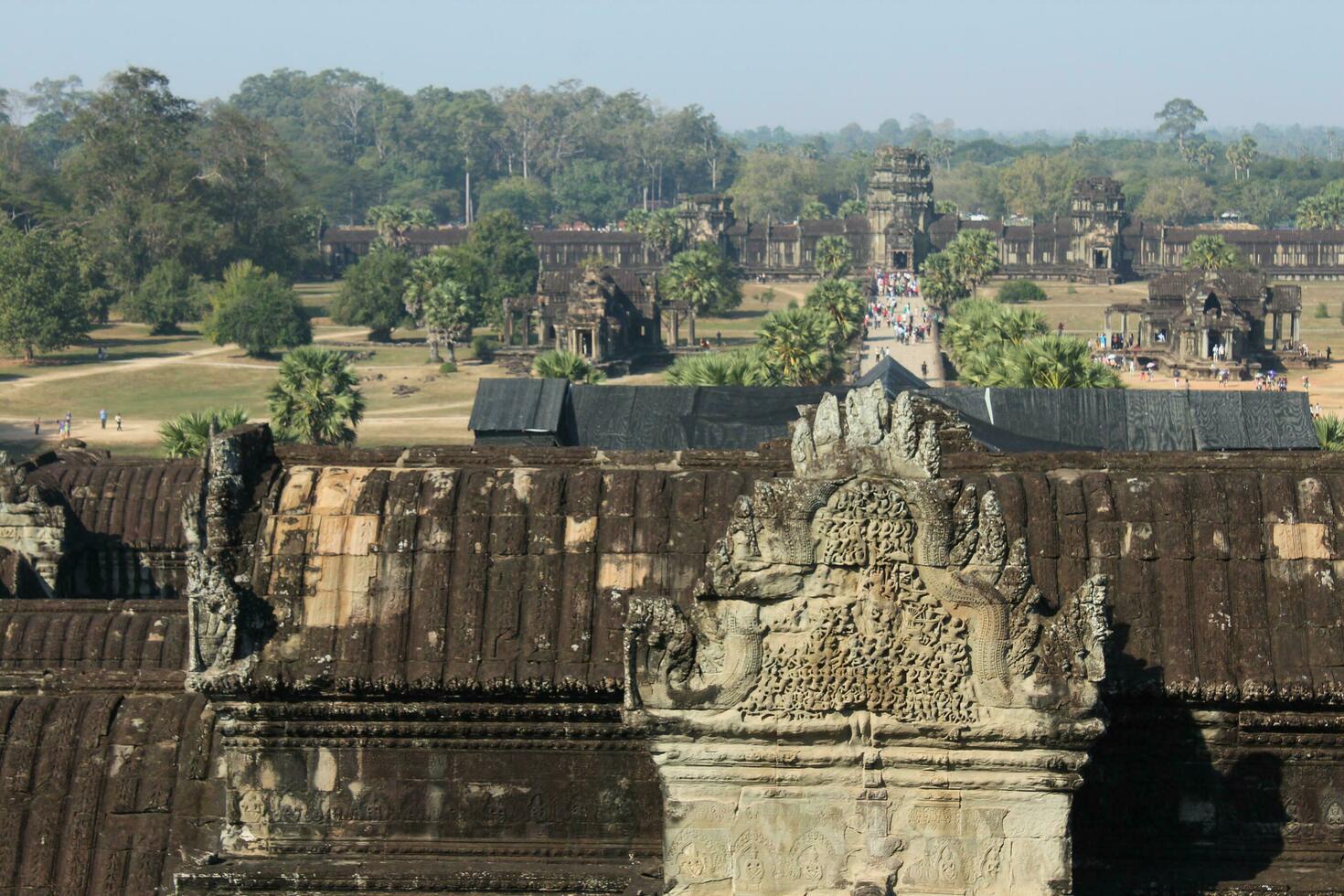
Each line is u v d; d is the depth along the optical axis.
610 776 27.78
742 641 23.91
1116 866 27.30
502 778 27.84
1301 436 63.41
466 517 28.42
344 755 27.86
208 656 27.50
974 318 153.88
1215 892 26.56
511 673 27.34
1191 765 27.59
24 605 38.59
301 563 28.05
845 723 23.89
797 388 72.75
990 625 23.64
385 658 27.44
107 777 29.58
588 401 72.31
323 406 130.88
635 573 28.16
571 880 26.70
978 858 24.03
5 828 29.25
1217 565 27.73
